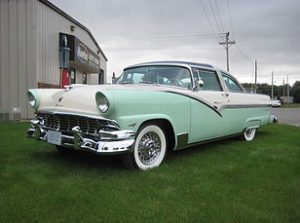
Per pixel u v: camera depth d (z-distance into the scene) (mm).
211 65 6637
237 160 5793
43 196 3799
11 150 6086
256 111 7988
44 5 12305
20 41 11195
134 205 3629
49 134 5031
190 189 4184
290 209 3617
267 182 4539
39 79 11875
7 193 3867
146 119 4824
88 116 4512
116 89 4699
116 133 4438
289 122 16500
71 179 4441
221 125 6605
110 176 4609
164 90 5312
